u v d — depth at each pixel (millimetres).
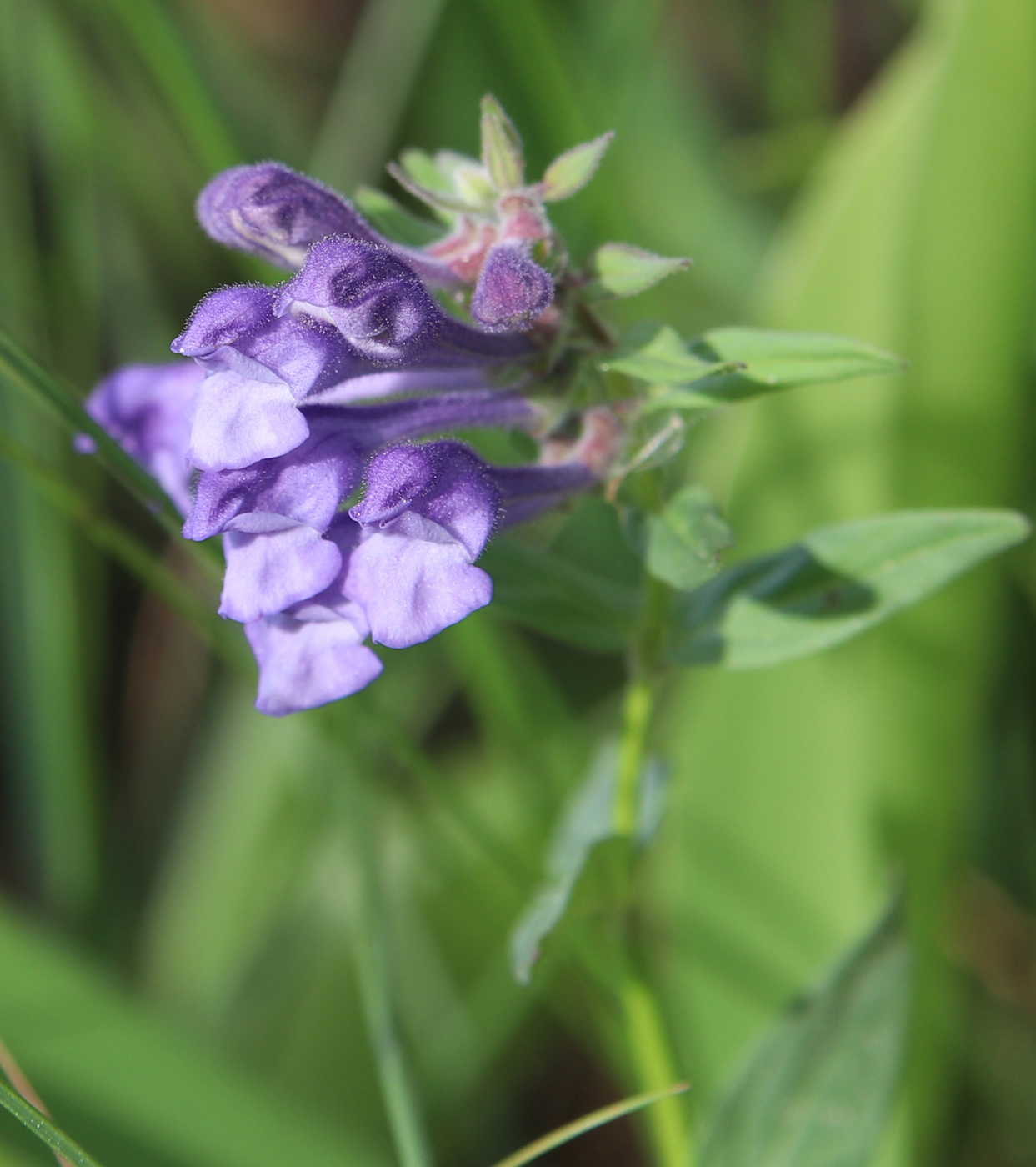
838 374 330
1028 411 380
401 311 318
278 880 389
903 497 377
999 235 371
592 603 346
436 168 340
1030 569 382
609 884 347
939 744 376
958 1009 377
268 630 317
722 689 374
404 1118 339
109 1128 350
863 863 369
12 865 400
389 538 317
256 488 314
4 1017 354
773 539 379
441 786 360
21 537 393
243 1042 376
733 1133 343
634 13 400
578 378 332
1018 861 388
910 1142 363
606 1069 387
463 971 382
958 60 369
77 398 342
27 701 395
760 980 373
